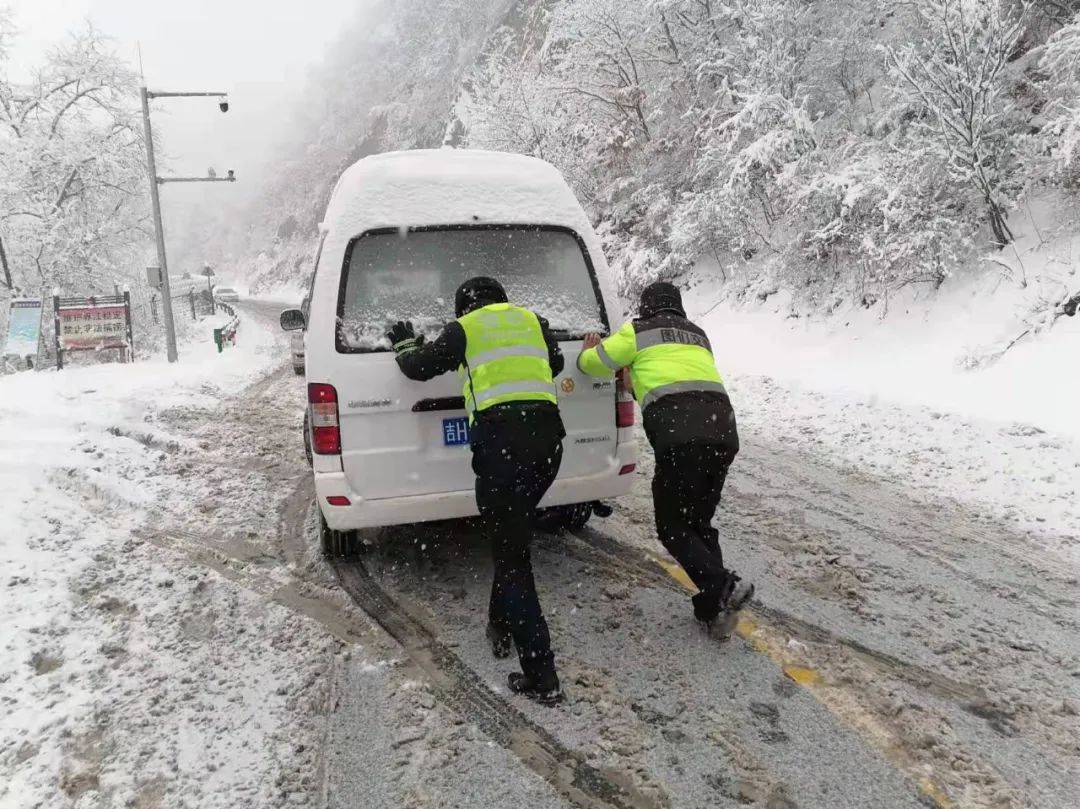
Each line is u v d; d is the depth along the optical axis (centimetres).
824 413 753
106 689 309
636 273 1372
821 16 1109
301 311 552
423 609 376
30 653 332
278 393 1055
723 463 335
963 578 400
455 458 378
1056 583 393
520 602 300
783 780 249
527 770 255
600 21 1393
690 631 347
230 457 682
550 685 293
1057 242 792
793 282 1078
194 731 282
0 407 834
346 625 362
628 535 465
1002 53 789
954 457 588
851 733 272
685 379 338
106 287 2239
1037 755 261
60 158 2061
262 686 311
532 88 1633
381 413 367
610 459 402
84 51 2117
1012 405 646
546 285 397
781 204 1112
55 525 488
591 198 1616
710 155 1164
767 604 373
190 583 410
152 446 717
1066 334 690
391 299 376
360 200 381
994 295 805
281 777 256
